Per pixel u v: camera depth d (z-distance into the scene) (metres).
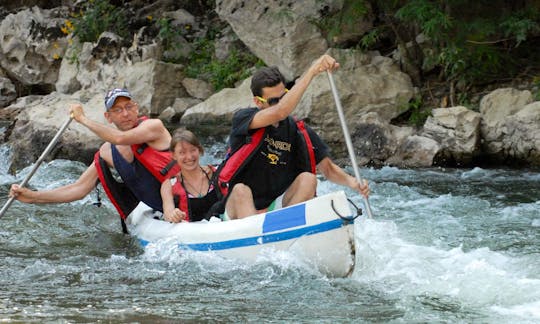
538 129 17.19
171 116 23.02
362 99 19.73
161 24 25.48
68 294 8.99
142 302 8.67
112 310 8.35
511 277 9.43
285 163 10.57
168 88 24.03
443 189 15.44
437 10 18.88
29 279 9.68
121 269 10.16
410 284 9.23
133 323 7.93
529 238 11.53
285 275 9.51
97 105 21.11
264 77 10.20
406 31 21.39
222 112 21.61
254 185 10.60
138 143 11.23
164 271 9.99
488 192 15.07
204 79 24.55
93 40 26.42
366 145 18.66
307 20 21.45
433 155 17.91
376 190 15.30
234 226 9.98
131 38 26.44
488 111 18.28
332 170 10.88
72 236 12.16
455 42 19.56
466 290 8.99
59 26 27.22
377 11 21.72
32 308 8.39
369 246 10.45
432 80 20.83
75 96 24.30
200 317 8.16
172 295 8.95
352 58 20.78
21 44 27.38
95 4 26.91
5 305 8.50
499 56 20.02
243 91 22.16
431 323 8.00
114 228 12.74
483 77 20.17
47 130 19.30
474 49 19.88
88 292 9.08
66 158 19.17
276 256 9.62
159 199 11.45
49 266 10.32
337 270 9.38
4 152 19.80
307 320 8.09
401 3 20.83
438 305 8.54
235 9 22.17
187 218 11.00
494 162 18.05
